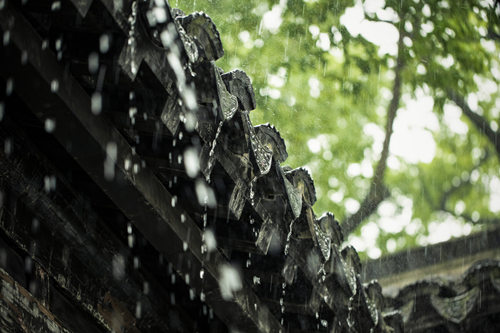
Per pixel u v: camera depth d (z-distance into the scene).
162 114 5.88
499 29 16.23
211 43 5.90
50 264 6.23
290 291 7.77
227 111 6.18
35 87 5.38
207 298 7.14
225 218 6.97
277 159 7.16
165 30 5.53
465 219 17.02
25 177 5.94
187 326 7.80
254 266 7.36
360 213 16.11
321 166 15.96
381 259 13.98
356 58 15.95
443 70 16.11
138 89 5.83
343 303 8.25
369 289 9.41
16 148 5.87
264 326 7.66
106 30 5.45
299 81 15.73
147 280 7.28
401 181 16.55
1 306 5.62
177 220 6.56
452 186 17.31
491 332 11.62
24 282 5.95
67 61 5.54
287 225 7.14
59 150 6.15
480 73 16.19
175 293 7.62
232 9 15.43
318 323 8.16
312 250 7.50
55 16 5.42
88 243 6.54
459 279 11.95
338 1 15.87
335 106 15.95
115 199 6.23
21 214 5.97
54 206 6.19
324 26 15.79
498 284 11.44
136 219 6.41
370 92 16.08
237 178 6.64
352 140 16.06
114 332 6.88
